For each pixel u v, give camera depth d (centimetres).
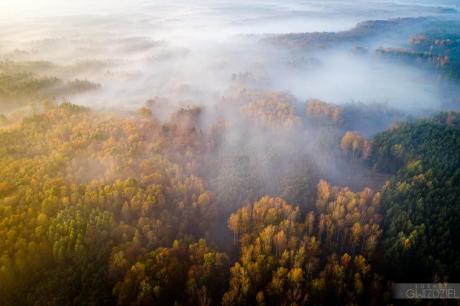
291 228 6800
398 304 5384
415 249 6238
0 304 5225
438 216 6938
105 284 5438
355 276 5494
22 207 6900
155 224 6794
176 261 5716
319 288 5428
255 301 5444
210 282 5688
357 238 6675
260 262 5806
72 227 6122
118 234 6438
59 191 7538
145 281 5269
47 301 5156
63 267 5800
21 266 5594
